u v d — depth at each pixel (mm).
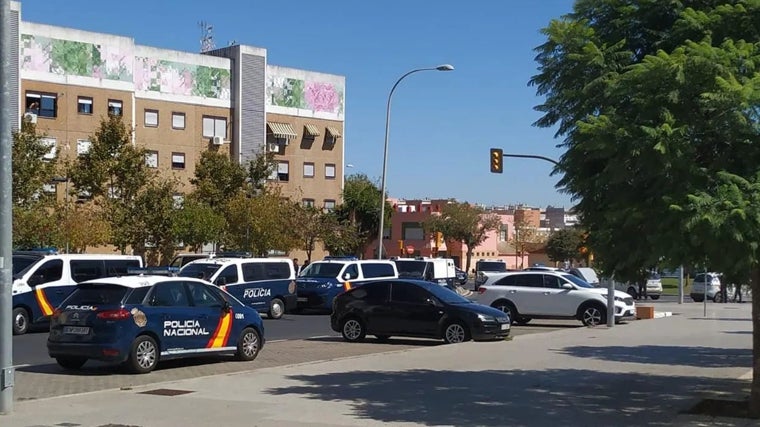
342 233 55219
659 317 32250
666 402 11859
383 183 38406
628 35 10438
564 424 10242
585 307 27391
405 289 21406
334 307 22188
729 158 9102
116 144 41625
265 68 59844
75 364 15594
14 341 20875
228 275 28422
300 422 10234
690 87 8930
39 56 47812
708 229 8336
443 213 85688
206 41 63500
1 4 10781
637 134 8930
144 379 14383
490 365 16172
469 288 56688
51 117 48250
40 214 35531
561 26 10461
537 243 98625
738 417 10586
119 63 51250
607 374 14938
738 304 44844
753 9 9359
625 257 9867
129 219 40969
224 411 10977
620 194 9586
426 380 14062
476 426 10102
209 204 48125
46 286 22750
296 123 61906
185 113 55406
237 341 16812
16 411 10914
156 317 15125
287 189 61188
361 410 11133
